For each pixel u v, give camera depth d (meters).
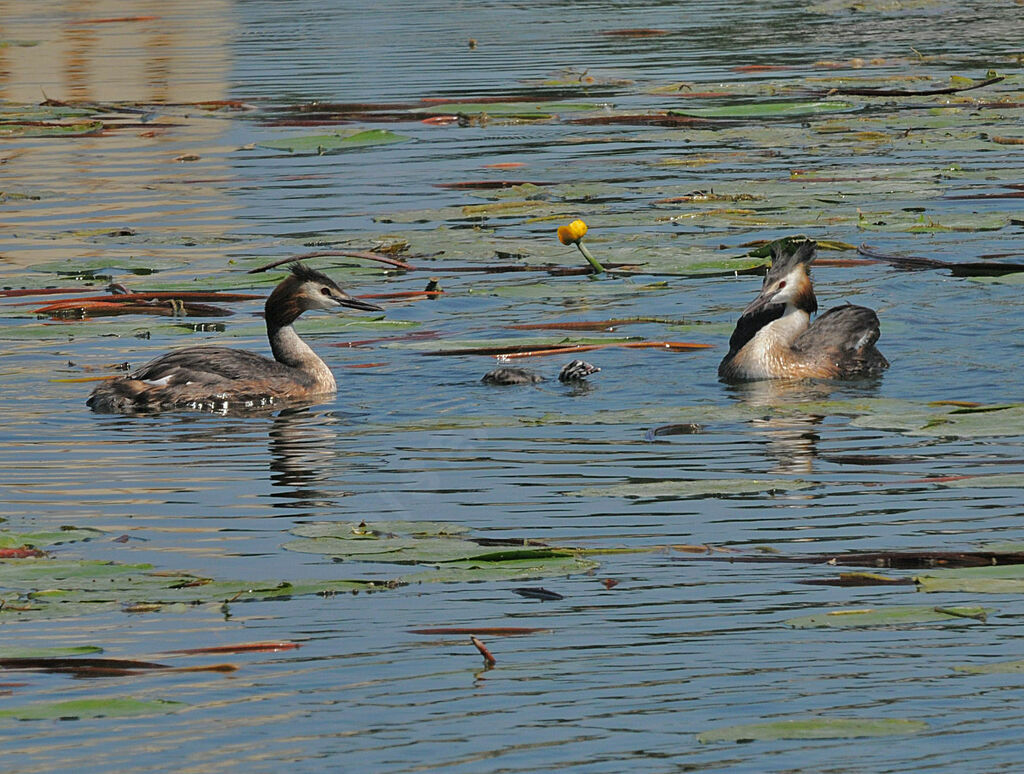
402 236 21.53
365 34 45.88
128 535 11.10
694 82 35.34
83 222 23.17
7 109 34.56
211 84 37.09
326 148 29.08
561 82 35.56
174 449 13.48
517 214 22.84
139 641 9.19
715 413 14.07
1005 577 9.75
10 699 8.47
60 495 12.11
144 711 8.29
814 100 32.25
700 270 19.28
